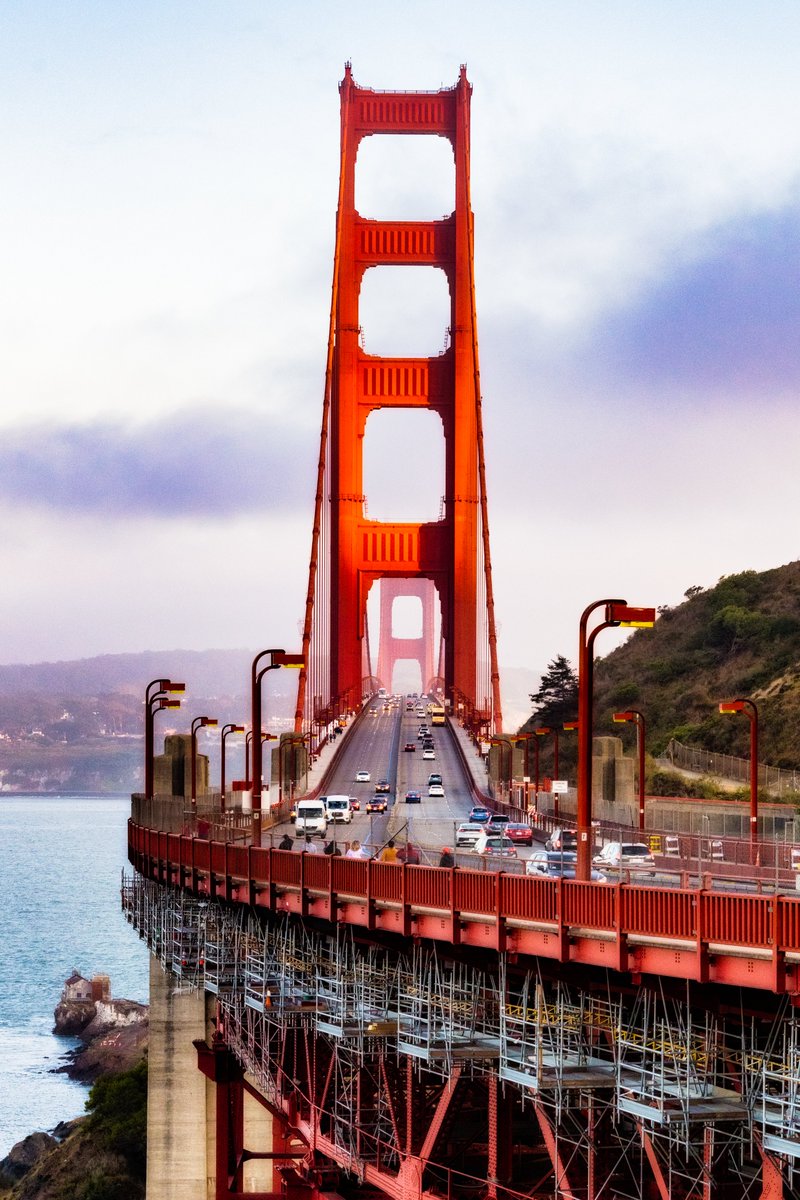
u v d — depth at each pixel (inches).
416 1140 2037.4
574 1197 1644.9
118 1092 5398.6
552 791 4534.9
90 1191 4894.2
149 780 4451.3
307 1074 2512.3
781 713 7101.4
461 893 1814.7
